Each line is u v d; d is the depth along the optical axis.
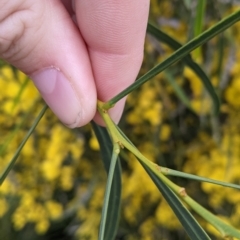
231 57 0.26
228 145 0.27
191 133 0.28
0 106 0.28
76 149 0.28
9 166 0.14
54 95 0.16
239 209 0.27
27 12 0.15
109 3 0.16
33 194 0.29
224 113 0.28
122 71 0.17
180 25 0.26
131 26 0.16
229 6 0.25
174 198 0.13
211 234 0.28
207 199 0.28
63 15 0.16
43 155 0.29
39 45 0.16
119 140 0.14
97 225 0.29
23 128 0.28
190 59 0.16
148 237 0.30
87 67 0.16
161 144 0.28
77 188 0.30
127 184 0.29
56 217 0.29
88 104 0.16
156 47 0.26
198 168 0.28
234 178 0.28
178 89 0.24
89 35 0.16
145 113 0.27
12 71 0.27
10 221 0.30
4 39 0.15
